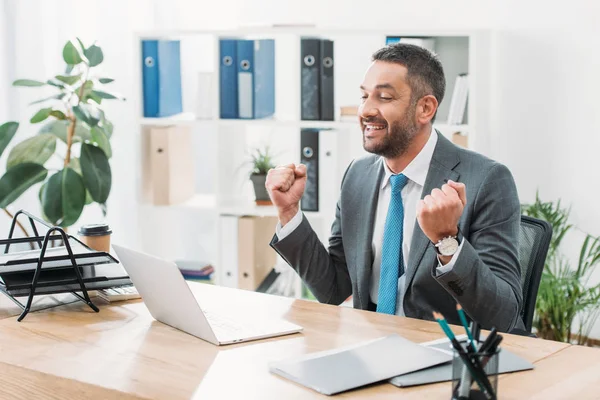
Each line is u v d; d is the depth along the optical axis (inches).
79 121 147.9
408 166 83.4
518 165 151.4
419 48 83.0
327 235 155.1
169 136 156.6
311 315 72.7
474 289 70.4
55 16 155.3
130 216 168.9
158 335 67.8
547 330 134.6
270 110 153.8
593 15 141.6
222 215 156.9
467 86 139.9
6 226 151.7
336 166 148.8
